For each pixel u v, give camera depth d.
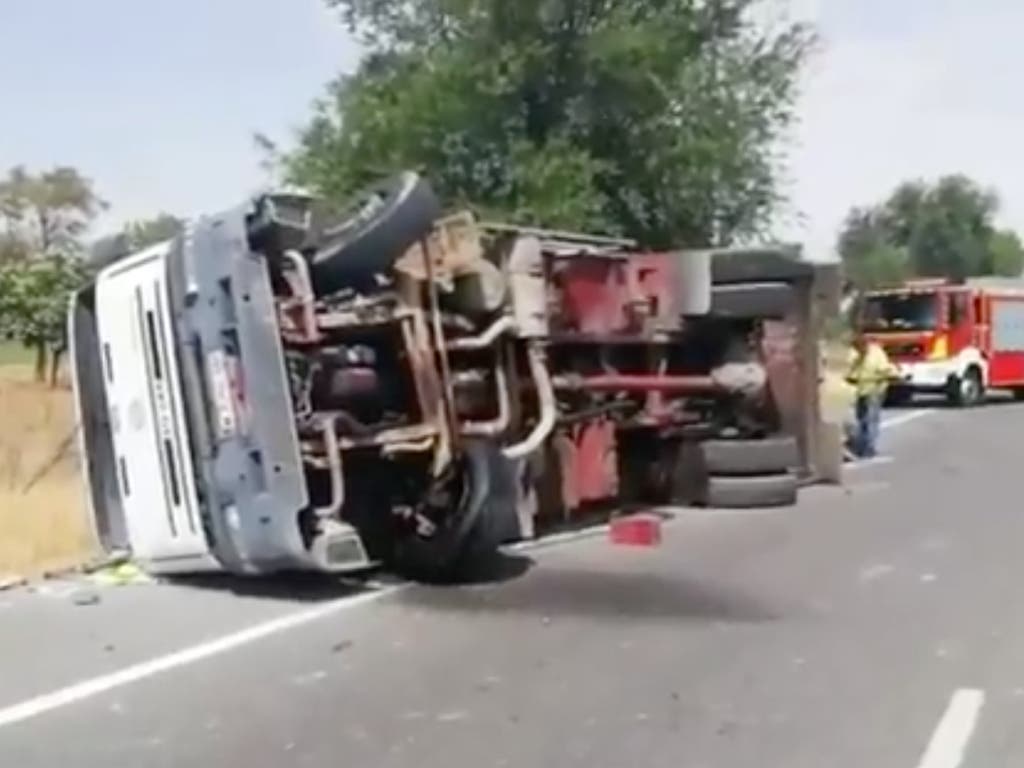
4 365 38.91
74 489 16.70
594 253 14.17
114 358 11.03
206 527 10.37
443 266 11.48
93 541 12.38
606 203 31.45
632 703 7.20
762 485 15.50
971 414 34.06
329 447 10.38
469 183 31.58
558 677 7.77
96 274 12.03
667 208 32.06
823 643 8.59
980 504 15.70
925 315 36.41
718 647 8.50
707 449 15.53
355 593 10.40
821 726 6.76
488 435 11.12
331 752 6.35
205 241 10.19
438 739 6.55
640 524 12.88
